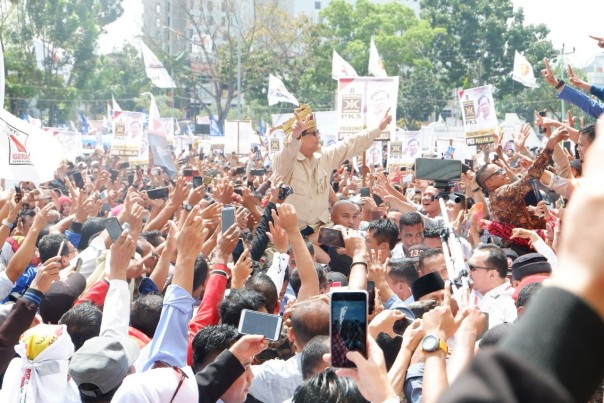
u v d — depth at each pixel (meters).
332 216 8.69
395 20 73.94
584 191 0.81
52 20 55.31
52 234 7.28
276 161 8.26
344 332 2.35
